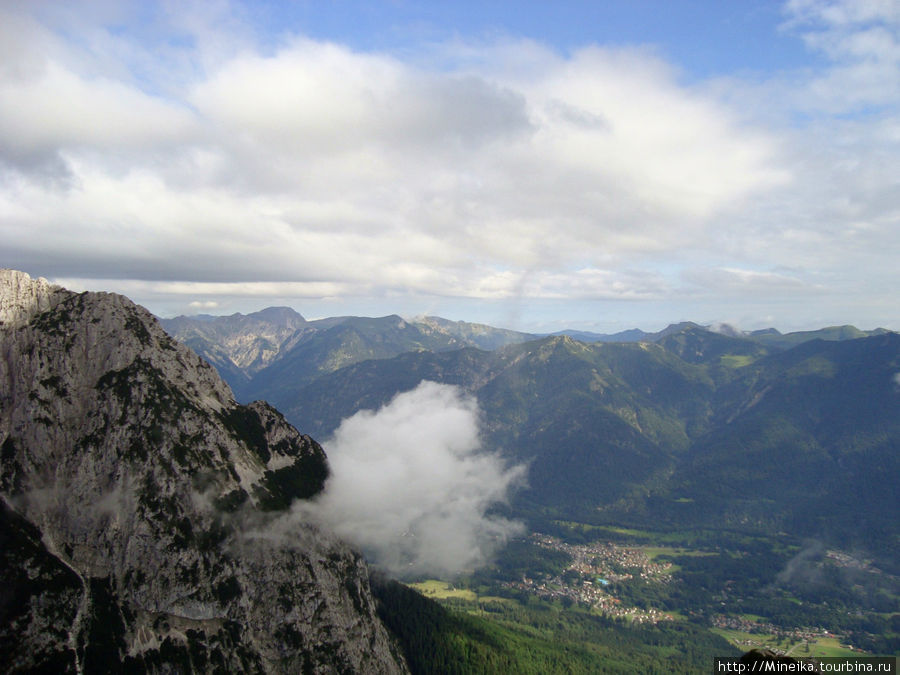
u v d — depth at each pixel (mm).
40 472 176375
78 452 181375
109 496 178500
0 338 186125
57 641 149375
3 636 144625
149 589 170625
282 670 181500
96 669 149625
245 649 177500
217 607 177875
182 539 179875
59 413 185000
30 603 151000
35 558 158750
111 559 171000
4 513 164250
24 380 184875
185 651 166500
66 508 173875
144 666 157125
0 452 174375
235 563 186500
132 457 184500
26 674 142625
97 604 161500
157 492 182500
